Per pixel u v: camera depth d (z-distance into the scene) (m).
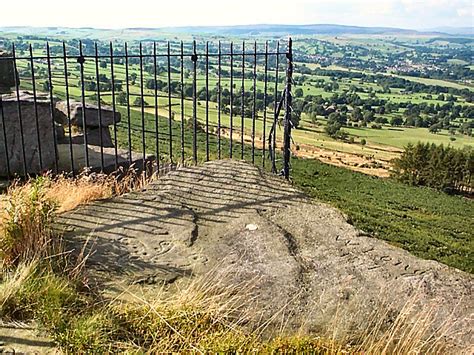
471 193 44.00
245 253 3.57
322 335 2.65
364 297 3.02
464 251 21.22
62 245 3.51
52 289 2.83
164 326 2.64
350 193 30.42
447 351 2.54
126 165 6.82
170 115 5.90
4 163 6.02
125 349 2.47
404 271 3.35
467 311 2.89
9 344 2.43
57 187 4.98
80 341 2.44
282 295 3.03
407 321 2.76
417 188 39.69
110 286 3.08
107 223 4.01
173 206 4.38
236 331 2.62
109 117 8.91
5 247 3.26
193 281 3.05
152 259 3.46
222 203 4.49
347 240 3.84
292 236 3.89
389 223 24.30
